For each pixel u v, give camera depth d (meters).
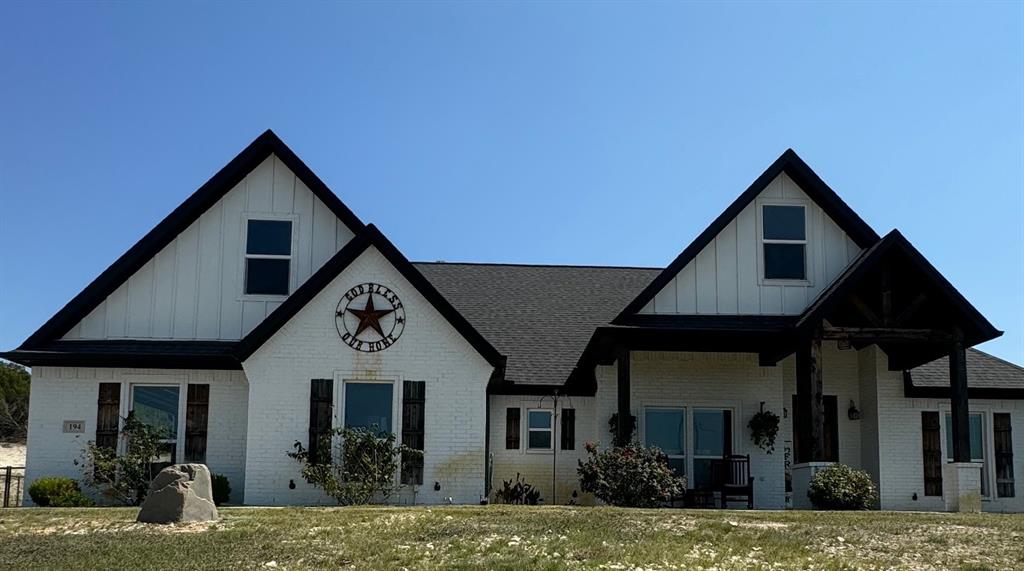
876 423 24.62
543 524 15.51
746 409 24.31
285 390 21.28
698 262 23.36
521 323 26.61
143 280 22.91
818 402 21.11
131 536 14.52
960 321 21.69
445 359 21.64
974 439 25.02
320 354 21.42
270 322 21.30
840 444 25.27
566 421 24.36
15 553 13.34
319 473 20.69
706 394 24.33
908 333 21.66
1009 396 25.02
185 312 22.84
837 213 23.58
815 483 20.20
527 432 24.27
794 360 25.00
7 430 56.19
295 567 12.53
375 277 21.70
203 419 22.41
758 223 23.64
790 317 23.25
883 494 24.34
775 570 12.77
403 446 21.16
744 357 24.56
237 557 13.05
